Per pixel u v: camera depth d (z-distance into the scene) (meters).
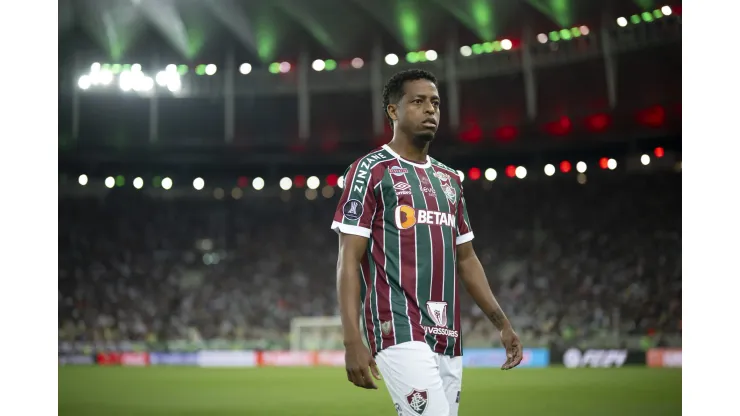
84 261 41.50
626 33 30.31
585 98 32.91
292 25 34.00
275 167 43.84
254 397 18.39
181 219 43.66
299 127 37.75
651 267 38.03
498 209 42.25
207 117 37.62
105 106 36.44
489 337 34.25
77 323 39.22
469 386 20.58
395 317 5.21
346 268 5.21
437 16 32.75
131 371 27.80
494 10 31.67
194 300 39.94
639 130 36.12
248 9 32.69
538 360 29.50
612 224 40.16
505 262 40.22
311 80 35.72
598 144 39.00
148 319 39.06
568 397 17.69
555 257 39.72
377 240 5.38
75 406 16.86
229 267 41.97
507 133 37.06
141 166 42.34
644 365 28.69
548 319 35.94
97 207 43.09
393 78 5.69
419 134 5.51
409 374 5.10
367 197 5.34
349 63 36.53
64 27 33.47
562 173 41.75
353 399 17.72
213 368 29.50
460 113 35.44
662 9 29.33
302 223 43.75
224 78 35.81
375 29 34.16
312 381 22.84
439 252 5.39
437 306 5.32
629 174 40.62
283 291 40.53
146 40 35.00
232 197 44.41
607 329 35.19
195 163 42.22
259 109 37.22
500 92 34.56
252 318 39.19
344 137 37.59
